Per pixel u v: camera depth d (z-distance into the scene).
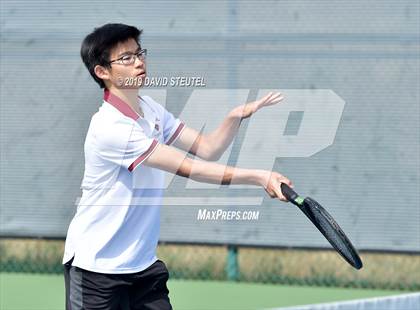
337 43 19.70
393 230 19.83
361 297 19.89
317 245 20.08
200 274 21.44
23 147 20.89
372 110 19.72
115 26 10.33
